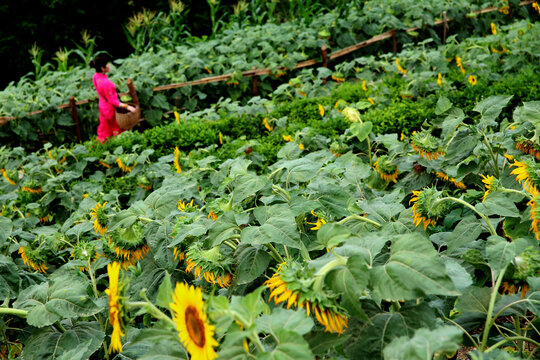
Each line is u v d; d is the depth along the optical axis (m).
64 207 5.75
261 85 10.34
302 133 4.96
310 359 1.38
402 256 1.61
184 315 1.50
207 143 6.88
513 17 11.95
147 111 9.76
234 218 2.20
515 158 2.65
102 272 3.25
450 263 1.91
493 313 1.94
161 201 2.68
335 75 9.27
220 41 11.46
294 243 2.06
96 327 2.45
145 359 1.71
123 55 17.84
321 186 2.59
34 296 2.29
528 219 2.13
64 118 9.68
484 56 7.72
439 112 2.95
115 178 6.43
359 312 1.54
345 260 1.64
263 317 1.56
